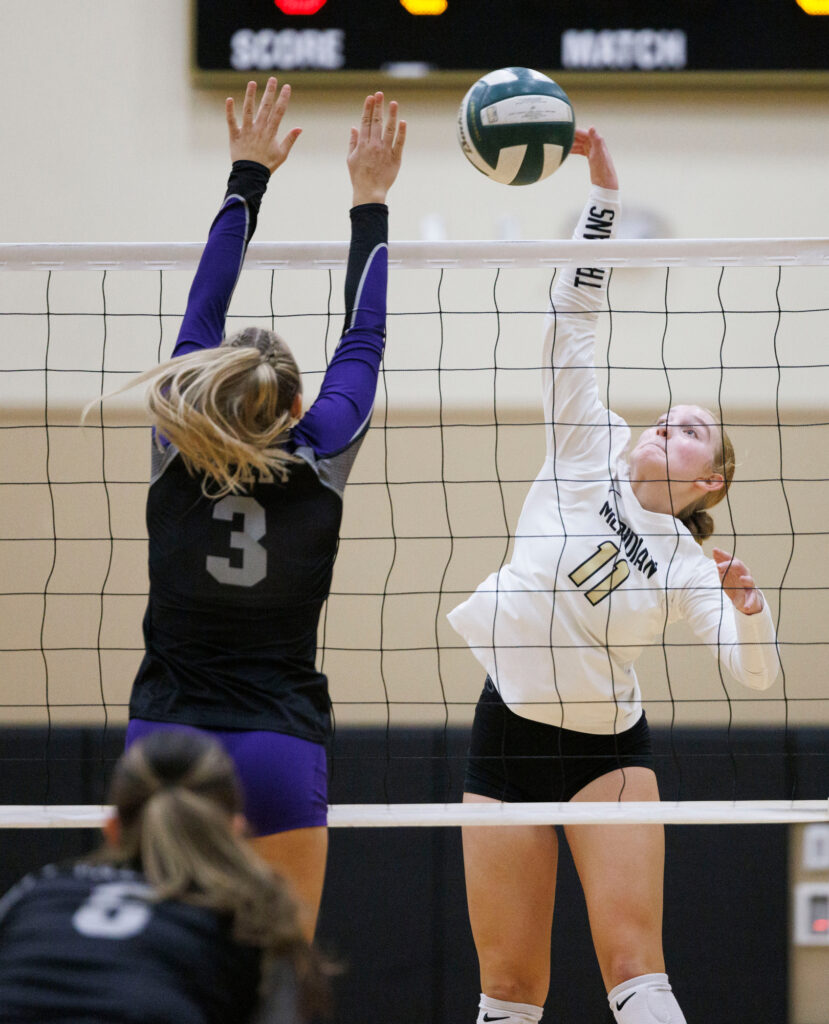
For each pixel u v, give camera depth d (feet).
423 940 65.10
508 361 69.46
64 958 16.69
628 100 69.92
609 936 30.86
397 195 69.67
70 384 68.64
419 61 67.21
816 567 67.87
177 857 17.60
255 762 23.49
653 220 69.31
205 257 27.68
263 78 67.77
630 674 33.81
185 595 24.50
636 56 67.00
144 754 18.76
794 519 68.08
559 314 33.27
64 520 68.23
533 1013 32.45
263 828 23.59
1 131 69.87
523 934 32.24
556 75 67.10
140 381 25.26
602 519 32.73
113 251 32.53
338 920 65.26
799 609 67.72
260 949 17.44
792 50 67.10
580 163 70.13
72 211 69.51
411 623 68.59
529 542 33.27
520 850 32.24
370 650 68.39
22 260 32.60
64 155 69.77
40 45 70.18
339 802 65.41
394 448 69.15
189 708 23.95
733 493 68.28
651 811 30.71
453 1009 64.59
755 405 68.39
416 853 65.72
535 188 69.97
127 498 68.39
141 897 17.44
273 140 29.81
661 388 68.54
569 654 32.14
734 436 68.44
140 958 16.67
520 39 67.10
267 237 69.36
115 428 68.59
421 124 70.03
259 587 24.41
